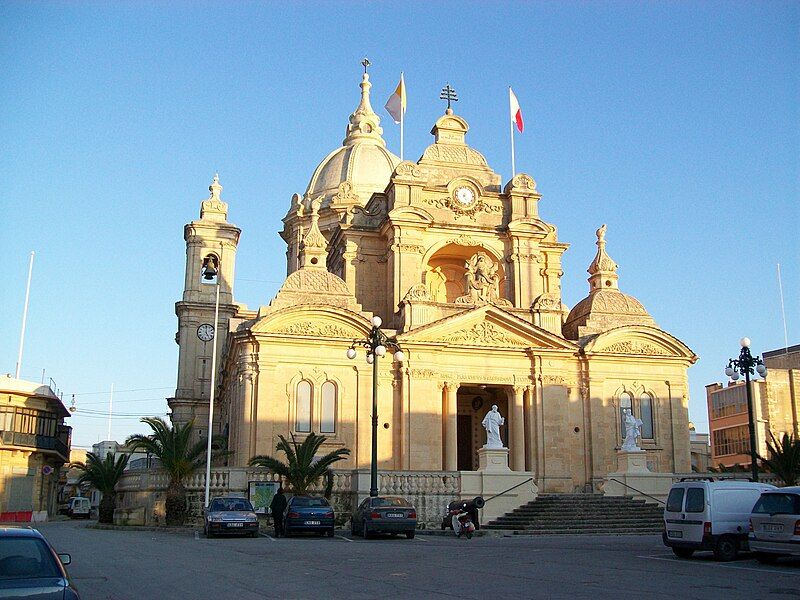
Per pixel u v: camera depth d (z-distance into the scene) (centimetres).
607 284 5719
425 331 4909
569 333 5591
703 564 2198
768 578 1872
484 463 4194
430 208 5609
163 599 1583
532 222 5644
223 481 4069
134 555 2497
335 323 4831
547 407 5078
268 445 4588
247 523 3322
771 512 2158
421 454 4784
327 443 4688
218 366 6944
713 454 9069
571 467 5066
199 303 7031
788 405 8256
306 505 3381
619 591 1641
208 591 1683
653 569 2064
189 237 7219
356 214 5872
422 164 5716
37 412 6331
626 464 4584
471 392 5503
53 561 1155
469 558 2370
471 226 5591
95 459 4862
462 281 5925
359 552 2588
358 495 3925
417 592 1638
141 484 4462
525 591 1644
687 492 2392
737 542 2308
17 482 6138
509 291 5597
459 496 4078
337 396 4766
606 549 2727
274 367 4694
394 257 5403
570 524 3912
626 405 5228
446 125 5891
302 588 1711
